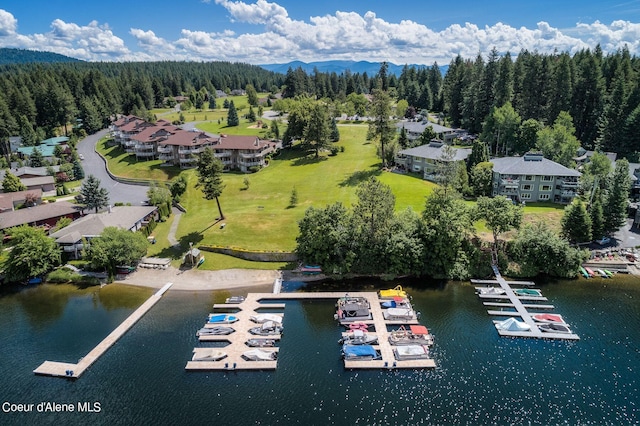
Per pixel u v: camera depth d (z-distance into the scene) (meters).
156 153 148.88
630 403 45.19
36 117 187.38
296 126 149.25
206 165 89.31
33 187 123.19
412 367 50.56
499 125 130.62
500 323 58.50
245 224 90.19
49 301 68.00
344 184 113.31
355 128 178.38
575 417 43.50
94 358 52.66
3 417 44.44
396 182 110.88
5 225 87.50
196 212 100.69
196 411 44.72
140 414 44.47
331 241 73.06
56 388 48.56
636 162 115.94
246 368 50.69
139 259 78.75
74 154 149.00
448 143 143.25
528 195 99.00
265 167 136.62
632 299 65.62
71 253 79.38
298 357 53.03
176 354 54.12
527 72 141.38
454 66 195.88
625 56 162.12
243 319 61.19
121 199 113.38
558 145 116.00
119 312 64.25
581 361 51.69
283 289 70.38
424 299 66.56
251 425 42.78
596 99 134.00
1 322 62.00
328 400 46.03
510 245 76.56
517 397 46.16
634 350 53.56
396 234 74.12
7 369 51.84
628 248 79.06
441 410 44.50
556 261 73.31
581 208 78.62
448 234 72.75
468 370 50.28
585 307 63.47
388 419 43.44
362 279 73.25
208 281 73.50
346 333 56.25
